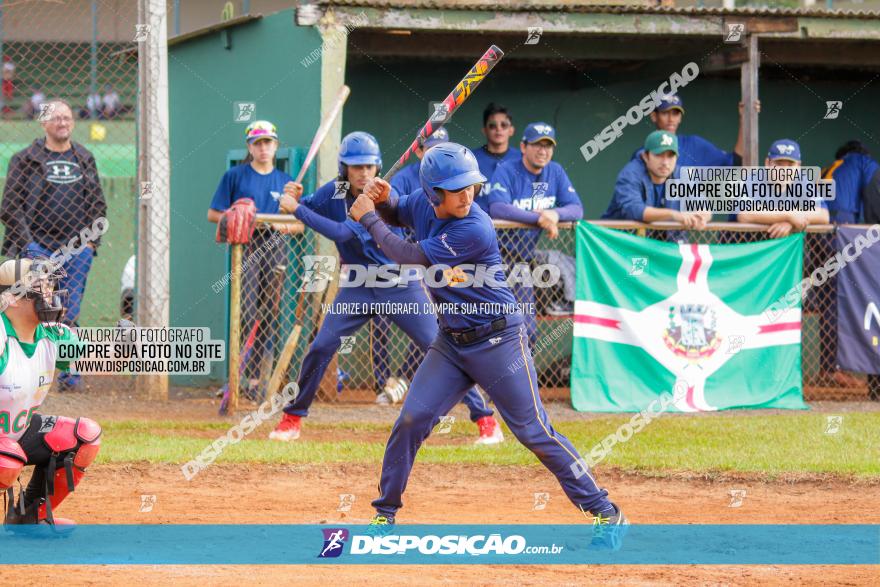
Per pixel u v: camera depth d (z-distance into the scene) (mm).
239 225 36594
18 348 20000
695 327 39344
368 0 39562
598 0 45156
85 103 61188
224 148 44750
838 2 54125
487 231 19781
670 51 47906
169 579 17812
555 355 45156
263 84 43000
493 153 41375
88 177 39562
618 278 38906
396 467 20547
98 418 35656
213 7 66625
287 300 39844
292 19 40969
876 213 44000
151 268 40812
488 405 37906
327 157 39219
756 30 43250
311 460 28703
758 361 40000
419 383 20344
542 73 51531
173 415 36750
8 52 59625
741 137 46656
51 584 17438
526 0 44250
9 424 20172
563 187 39406
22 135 59750
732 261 39625
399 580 17953
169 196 44406
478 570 18750
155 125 40938
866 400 42156
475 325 19891
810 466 28188
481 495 25562
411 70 49719
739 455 29641
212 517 22844
